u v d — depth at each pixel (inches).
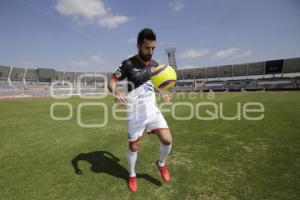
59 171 140.8
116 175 134.3
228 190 114.3
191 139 218.8
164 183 123.3
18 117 379.9
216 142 206.1
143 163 154.3
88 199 107.5
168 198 107.4
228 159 160.1
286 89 1491.1
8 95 1222.3
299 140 207.3
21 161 159.5
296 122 296.4
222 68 1867.6
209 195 109.7
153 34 107.0
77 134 247.4
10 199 107.9
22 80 1536.7
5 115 407.5
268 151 176.7
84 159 163.3
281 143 198.5
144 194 111.5
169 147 118.2
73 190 116.1
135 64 114.0
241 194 110.1
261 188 115.6
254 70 1727.4
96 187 119.1
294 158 159.5
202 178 128.9
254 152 175.0
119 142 212.7
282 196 107.5
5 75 1441.9
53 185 122.0
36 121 336.2
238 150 180.9
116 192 113.7
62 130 268.8
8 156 170.7
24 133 252.5
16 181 127.1
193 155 170.1
